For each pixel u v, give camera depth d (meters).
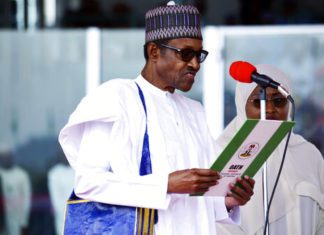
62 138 5.54
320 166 7.38
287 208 7.04
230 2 11.61
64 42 10.50
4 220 10.59
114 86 5.55
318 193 7.07
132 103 5.52
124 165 5.36
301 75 9.82
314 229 7.05
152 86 5.66
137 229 5.39
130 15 11.88
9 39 10.55
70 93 10.51
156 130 5.53
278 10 11.69
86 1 11.95
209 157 5.89
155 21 5.56
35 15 11.62
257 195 7.02
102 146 5.42
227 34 9.94
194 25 5.53
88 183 5.38
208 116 9.88
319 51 9.78
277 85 5.45
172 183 5.29
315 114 9.73
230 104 9.86
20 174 10.58
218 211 5.86
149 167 5.45
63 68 10.51
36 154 10.55
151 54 5.63
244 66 5.52
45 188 10.55
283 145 7.17
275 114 6.79
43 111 10.55
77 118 5.43
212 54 9.92
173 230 5.47
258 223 6.98
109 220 5.42
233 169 5.39
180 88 5.57
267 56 9.88
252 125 5.13
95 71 10.42
